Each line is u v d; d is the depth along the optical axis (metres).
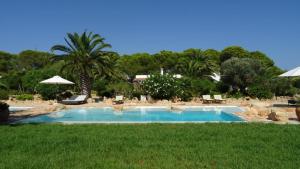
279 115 15.17
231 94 32.59
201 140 9.24
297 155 7.41
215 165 6.66
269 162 6.80
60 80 27.78
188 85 29.72
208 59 48.41
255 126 12.01
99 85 33.34
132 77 57.06
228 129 11.26
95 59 29.81
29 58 65.56
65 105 24.42
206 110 21.75
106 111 21.70
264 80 33.38
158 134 10.23
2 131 10.98
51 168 6.41
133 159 7.15
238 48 59.41
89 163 6.77
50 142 8.93
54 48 28.73
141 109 22.55
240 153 7.62
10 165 6.59
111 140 9.25
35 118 16.94
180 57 60.66
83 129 11.43
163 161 6.95
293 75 19.22
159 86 27.92
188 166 6.58
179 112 20.86
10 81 36.78
